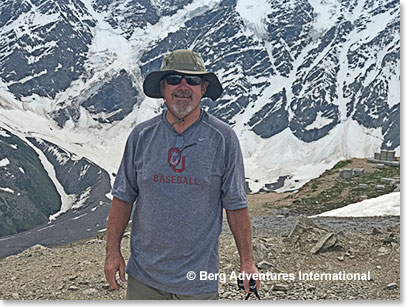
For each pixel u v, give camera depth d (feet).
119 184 4.98
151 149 4.73
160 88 4.98
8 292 9.57
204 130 4.73
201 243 4.67
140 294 4.84
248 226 4.88
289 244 13.47
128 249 14.28
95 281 10.20
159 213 4.64
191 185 4.61
